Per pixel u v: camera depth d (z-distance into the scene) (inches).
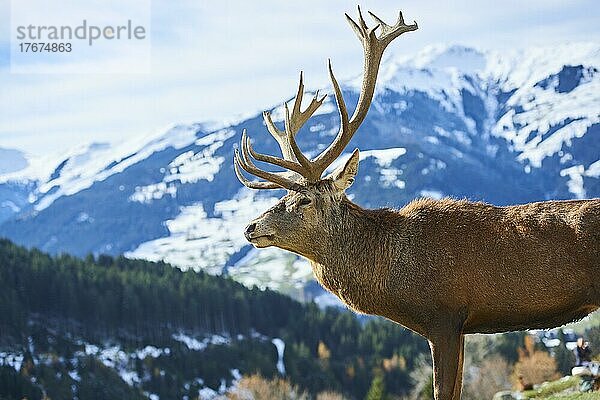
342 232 458.0
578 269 418.3
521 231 428.1
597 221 417.1
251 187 467.5
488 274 428.5
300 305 5378.9
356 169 459.5
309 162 461.1
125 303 4849.9
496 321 435.5
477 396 2325.3
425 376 2726.4
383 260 446.6
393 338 4758.9
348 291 458.3
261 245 462.0
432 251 436.5
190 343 4822.8
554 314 428.1
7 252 4813.0
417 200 462.3
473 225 436.5
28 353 4160.9
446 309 434.6
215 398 4003.4
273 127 507.5
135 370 4394.7
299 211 459.8
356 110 473.1
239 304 5187.0
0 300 4384.8
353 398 4343.0
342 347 4813.0
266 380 3917.3
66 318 4704.7
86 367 4190.5
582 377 790.5
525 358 2377.0
